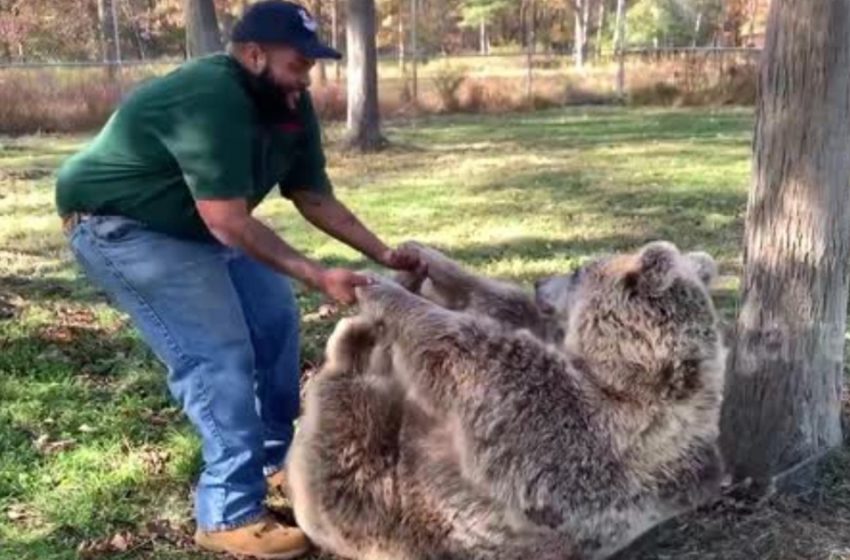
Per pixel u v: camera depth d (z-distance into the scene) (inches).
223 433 136.2
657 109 921.5
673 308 116.7
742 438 156.3
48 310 260.1
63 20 1141.7
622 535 122.3
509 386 118.3
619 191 451.5
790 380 152.6
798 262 150.0
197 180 123.3
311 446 131.3
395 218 392.5
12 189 474.6
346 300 129.1
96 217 132.4
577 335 121.8
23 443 176.9
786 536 144.7
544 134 714.2
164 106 124.6
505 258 320.5
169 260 131.3
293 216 394.3
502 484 118.3
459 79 915.4
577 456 117.4
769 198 151.3
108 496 158.9
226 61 126.9
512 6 1675.7
